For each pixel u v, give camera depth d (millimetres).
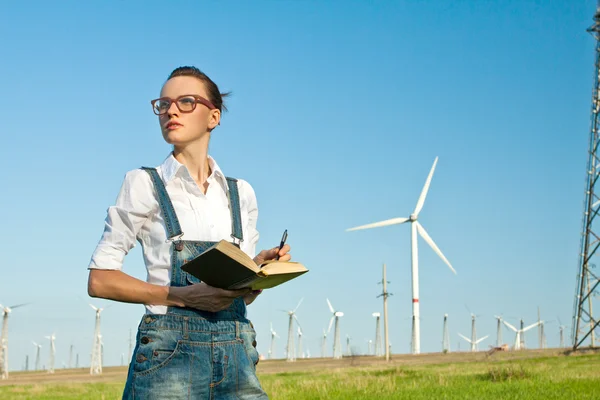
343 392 17297
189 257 3807
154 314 3723
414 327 92562
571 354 63906
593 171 60406
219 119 4211
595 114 59062
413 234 84188
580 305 63719
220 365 3770
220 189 4180
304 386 19672
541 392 14492
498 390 15602
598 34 58094
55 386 37062
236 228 4070
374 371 36438
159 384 3617
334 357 99938
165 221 3809
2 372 77562
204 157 4148
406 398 15016
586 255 62406
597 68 58406
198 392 3686
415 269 93062
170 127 3980
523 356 67438
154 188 3861
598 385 15820
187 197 3938
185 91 4027
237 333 3912
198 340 3717
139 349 3691
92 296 3705
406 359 80562
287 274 3678
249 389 3871
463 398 14125
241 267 3459
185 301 3697
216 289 3656
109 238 3764
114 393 25375
